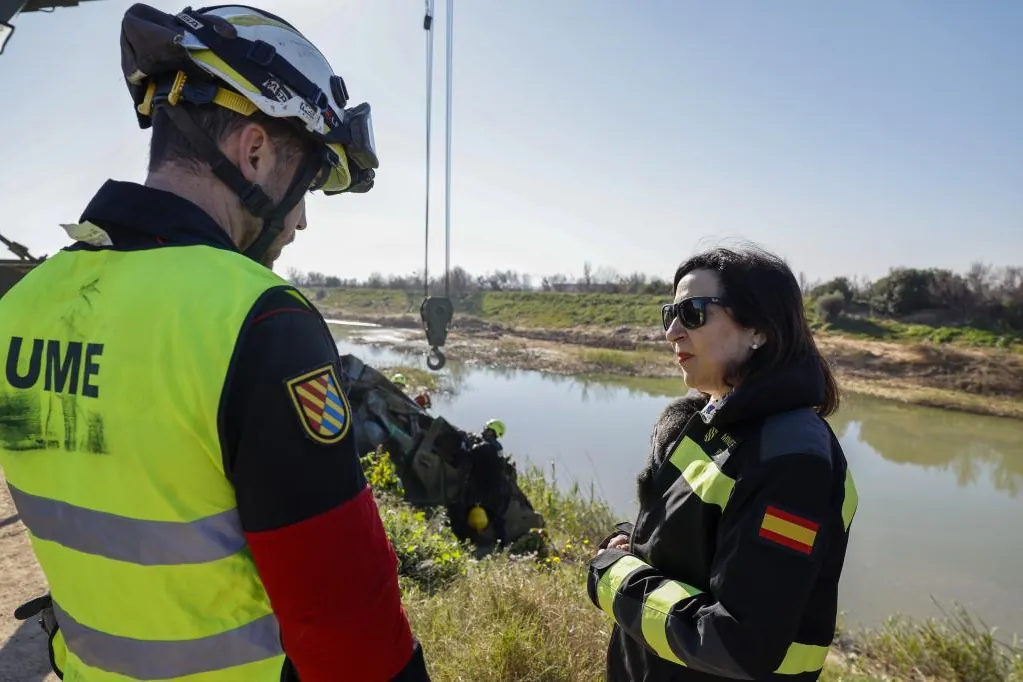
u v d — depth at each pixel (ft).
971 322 99.04
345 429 3.11
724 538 4.90
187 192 3.50
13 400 3.45
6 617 11.77
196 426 2.88
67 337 3.28
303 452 2.92
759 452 4.92
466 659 10.39
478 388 68.18
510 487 23.15
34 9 18.47
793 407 5.14
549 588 12.91
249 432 2.86
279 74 3.48
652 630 5.08
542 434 44.96
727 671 4.64
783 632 4.56
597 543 23.72
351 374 24.08
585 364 88.74
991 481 36.45
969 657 15.81
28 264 24.52
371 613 3.11
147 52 3.35
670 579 5.35
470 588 13.16
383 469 21.25
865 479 36.70
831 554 5.08
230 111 3.50
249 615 3.18
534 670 10.27
